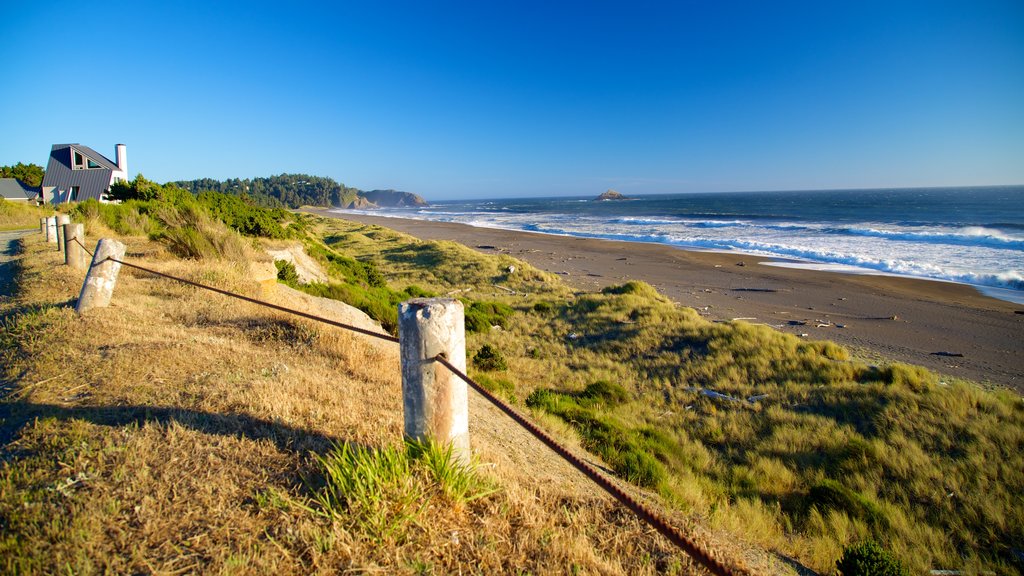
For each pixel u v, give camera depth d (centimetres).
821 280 3038
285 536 259
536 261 4181
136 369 466
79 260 966
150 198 2448
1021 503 705
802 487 780
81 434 335
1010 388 1357
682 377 1342
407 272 3425
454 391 318
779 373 1301
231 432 362
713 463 863
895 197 16562
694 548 166
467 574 262
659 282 3148
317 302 1070
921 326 2025
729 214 9806
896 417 993
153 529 253
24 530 239
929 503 734
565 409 970
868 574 459
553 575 275
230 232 1350
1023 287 2630
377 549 262
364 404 475
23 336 546
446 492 310
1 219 2339
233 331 675
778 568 462
